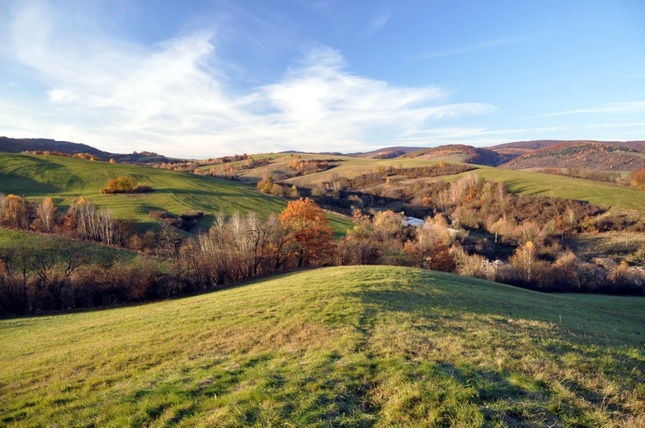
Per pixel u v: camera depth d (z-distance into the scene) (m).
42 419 8.95
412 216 99.94
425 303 19.50
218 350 13.08
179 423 7.77
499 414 7.14
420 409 7.38
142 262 43.62
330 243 52.16
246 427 7.23
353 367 9.74
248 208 87.00
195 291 40.81
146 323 20.17
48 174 96.50
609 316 26.92
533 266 59.97
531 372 9.09
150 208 76.88
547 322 17.69
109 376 11.56
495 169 128.00
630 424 6.79
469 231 84.69
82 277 38.91
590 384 8.48
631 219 76.56
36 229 58.25
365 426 7.09
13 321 30.02
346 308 17.41
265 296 22.92
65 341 19.19
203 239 54.34
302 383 8.96
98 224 60.88
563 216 83.00
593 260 65.25
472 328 13.89
